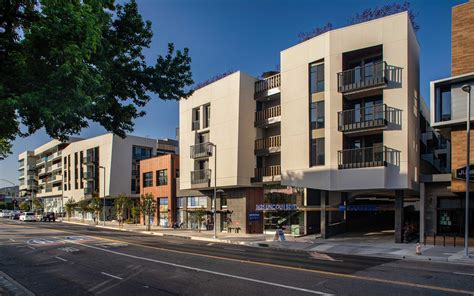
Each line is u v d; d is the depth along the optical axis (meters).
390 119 24.91
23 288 11.37
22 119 6.57
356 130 25.89
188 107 40.47
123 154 66.81
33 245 24.45
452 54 22.55
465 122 21.17
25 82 6.16
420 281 11.72
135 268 14.84
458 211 24.16
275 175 32.88
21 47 6.46
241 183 33.69
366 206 27.53
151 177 50.56
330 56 27.56
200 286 11.30
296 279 12.16
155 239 30.14
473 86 21.20
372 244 24.06
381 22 25.64
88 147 72.88
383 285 11.09
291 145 29.78
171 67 9.56
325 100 27.64
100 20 7.33
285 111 30.56
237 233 35.09
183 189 40.31
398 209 24.97
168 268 14.70
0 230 39.84
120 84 8.95
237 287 11.06
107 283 12.09
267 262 16.17
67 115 6.54
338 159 26.62
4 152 16.28
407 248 21.67
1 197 120.75
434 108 22.36
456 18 22.61
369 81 25.44
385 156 24.80
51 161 93.50
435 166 40.62
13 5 6.54
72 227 47.34
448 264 16.08
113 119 9.09
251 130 34.88
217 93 36.50
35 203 91.44
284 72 31.02
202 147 38.00
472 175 21.02
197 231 38.72
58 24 6.19
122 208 51.50
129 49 9.28
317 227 32.31
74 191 77.06
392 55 25.06
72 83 6.16
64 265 16.06
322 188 27.23
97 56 7.63
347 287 10.84
